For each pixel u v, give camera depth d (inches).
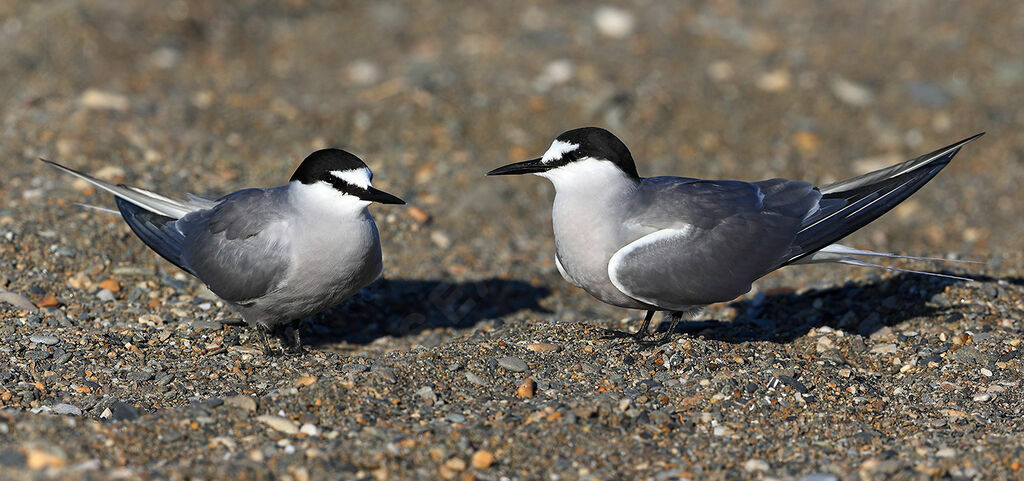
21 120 621.3
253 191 418.9
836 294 476.4
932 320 434.6
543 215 604.7
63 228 502.0
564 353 405.1
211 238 411.2
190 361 401.7
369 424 338.6
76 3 776.9
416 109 689.6
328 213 392.2
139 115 643.5
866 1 885.2
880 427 349.7
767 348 410.0
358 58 786.8
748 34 822.5
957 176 663.1
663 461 320.5
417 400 360.5
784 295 488.4
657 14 863.1
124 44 754.2
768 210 405.1
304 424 335.6
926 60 781.9
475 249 561.6
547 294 528.1
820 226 405.4
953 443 330.6
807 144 679.1
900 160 667.4
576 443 328.5
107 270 478.3
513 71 748.6
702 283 394.0
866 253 413.4
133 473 294.7
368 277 414.0
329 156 390.9
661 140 676.7
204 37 799.1
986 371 391.5
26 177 555.5
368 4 889.5
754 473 314.3
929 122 705.0
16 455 299.7
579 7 874.8
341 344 451.2
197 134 631.8
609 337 425.4
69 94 668.7
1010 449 317.7
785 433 343.3
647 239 390.3
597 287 405.4
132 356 402.3
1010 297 448.1
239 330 437.7
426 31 838.5
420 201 593.0
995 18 845.8
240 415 339.6
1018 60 775.7
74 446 309.1
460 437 325.4
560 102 705.0
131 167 581.0
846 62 776.3
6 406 352.8
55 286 460.8
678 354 396.2
